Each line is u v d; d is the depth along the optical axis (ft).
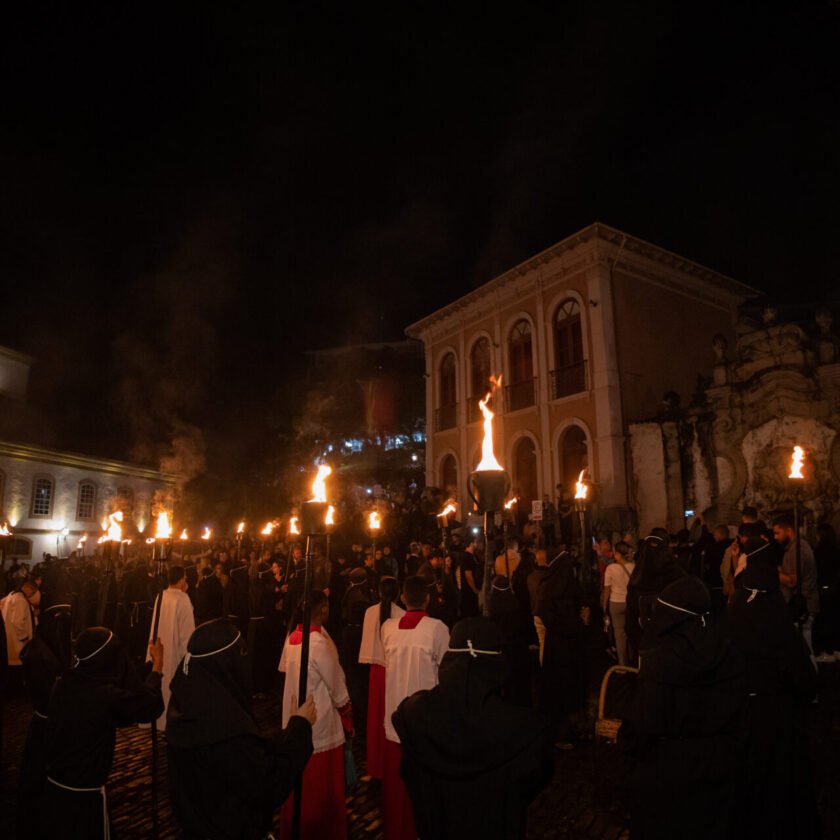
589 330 60.54
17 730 22.48
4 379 109.70
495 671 7.29
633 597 24.82
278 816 15.42
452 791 6.96
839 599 27.45
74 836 9.67
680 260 64.59
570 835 13.32
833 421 44.45
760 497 47.24
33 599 27.20
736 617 11.94
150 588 30.96
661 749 9.13
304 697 9.27
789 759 11.16
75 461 103.35
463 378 75.82
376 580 31.81
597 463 57.93
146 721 10.58
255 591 27.61
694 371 65.36
